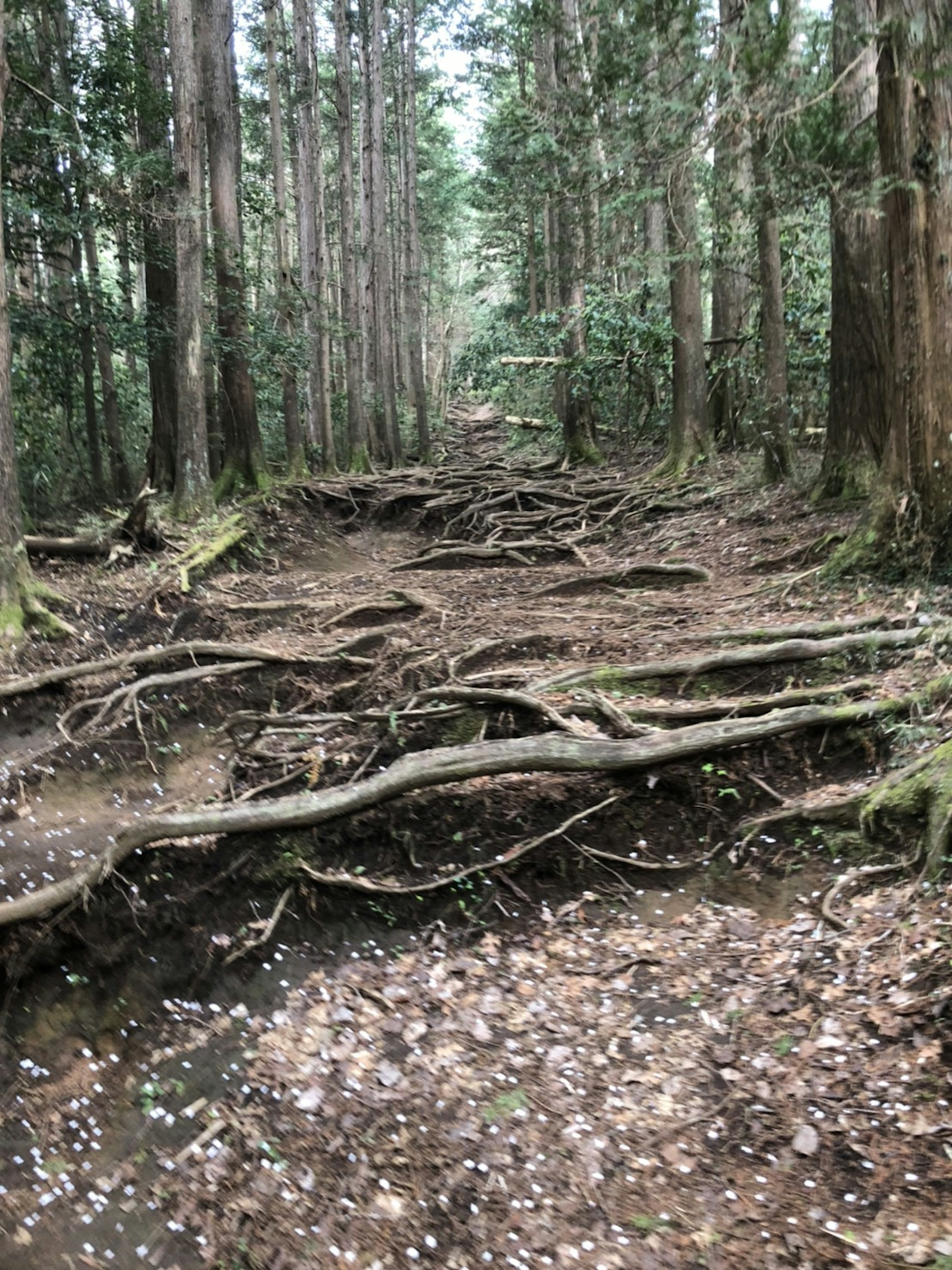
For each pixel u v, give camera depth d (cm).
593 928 505
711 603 855
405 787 543
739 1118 359
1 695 741
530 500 1628
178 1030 474
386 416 2520
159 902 523
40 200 1180
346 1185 367
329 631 911
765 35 756
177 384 1368
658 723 602
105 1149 409
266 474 1566
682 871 529
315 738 674
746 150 854
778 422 1228
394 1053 434
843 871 489
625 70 830
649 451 1972
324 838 555
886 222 740
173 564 1038
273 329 1694
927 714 545
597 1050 416
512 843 550
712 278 1731
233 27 1623
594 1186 345
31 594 866
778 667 652
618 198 973
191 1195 376
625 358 1773
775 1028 398
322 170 2855
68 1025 475
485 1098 397
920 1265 284
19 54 1260
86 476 1498
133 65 1338
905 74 652
